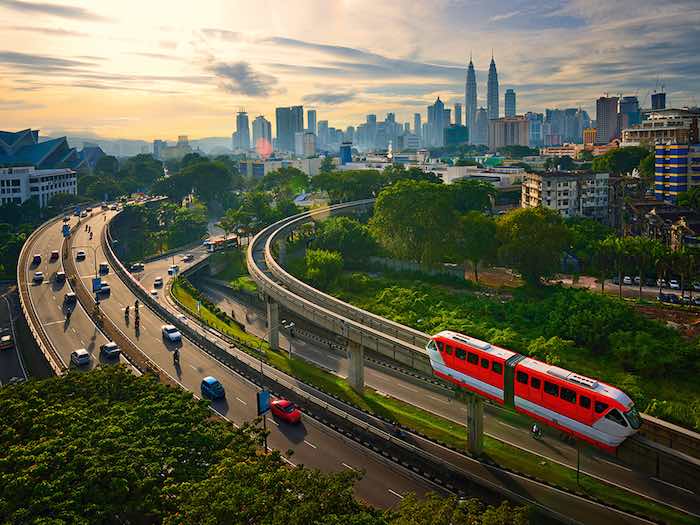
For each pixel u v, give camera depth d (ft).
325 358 383.04
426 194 556.92
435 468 218.59
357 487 211.00
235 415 263.70
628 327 355.15
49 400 212.64
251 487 149.89
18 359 353.92
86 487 155.43
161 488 162.61
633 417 196.34
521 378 221.87
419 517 139.13
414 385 334.65
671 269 447.01
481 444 245.04
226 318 462.19
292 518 138.31
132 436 182.60
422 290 476.95
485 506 195.62
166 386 229.25
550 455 249.14
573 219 647.15
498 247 507.71
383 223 571.28
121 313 408.26
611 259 458.50
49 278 482.28
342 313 371.15
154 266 607.78
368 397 309.22
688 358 325.01
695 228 540.11
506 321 402.72
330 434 249.55
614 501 206.59
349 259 608.19
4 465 162.81
